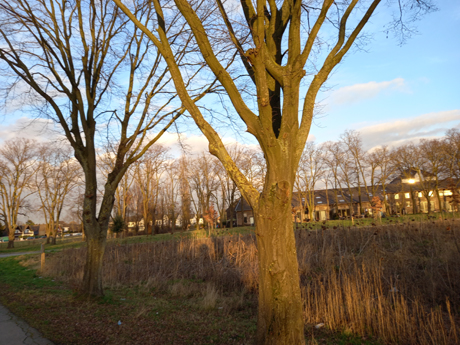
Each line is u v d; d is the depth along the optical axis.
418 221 17.25
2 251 34.97
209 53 4.31
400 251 10.33
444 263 8.68
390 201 55.81
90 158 8.35
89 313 6.70
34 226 100.00
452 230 12.35
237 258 12.03
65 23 8.41
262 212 3.72
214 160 46.03
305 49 4.15
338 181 50.88
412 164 47.97
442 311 6.45
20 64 8.16
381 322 5.64
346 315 6.30
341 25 4.73
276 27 5.19
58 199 41.53
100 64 8.68
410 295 7.18
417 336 5.32
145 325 5.95
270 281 3.62
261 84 3.87
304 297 7.00
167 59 4.77
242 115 4.10
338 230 14.76
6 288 10.57
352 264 9.51
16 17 8.14
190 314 6.75
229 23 5.14
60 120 8.35
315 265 10.56
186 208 51.03
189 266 12.11
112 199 8.41
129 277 11.16
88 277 7.92
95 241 8.08
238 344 5.02
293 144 3.82
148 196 44.75
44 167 39.38
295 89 3.96
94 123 8.60
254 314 6.90
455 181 42.97
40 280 12.16
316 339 5.44
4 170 39.16
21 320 6.35
